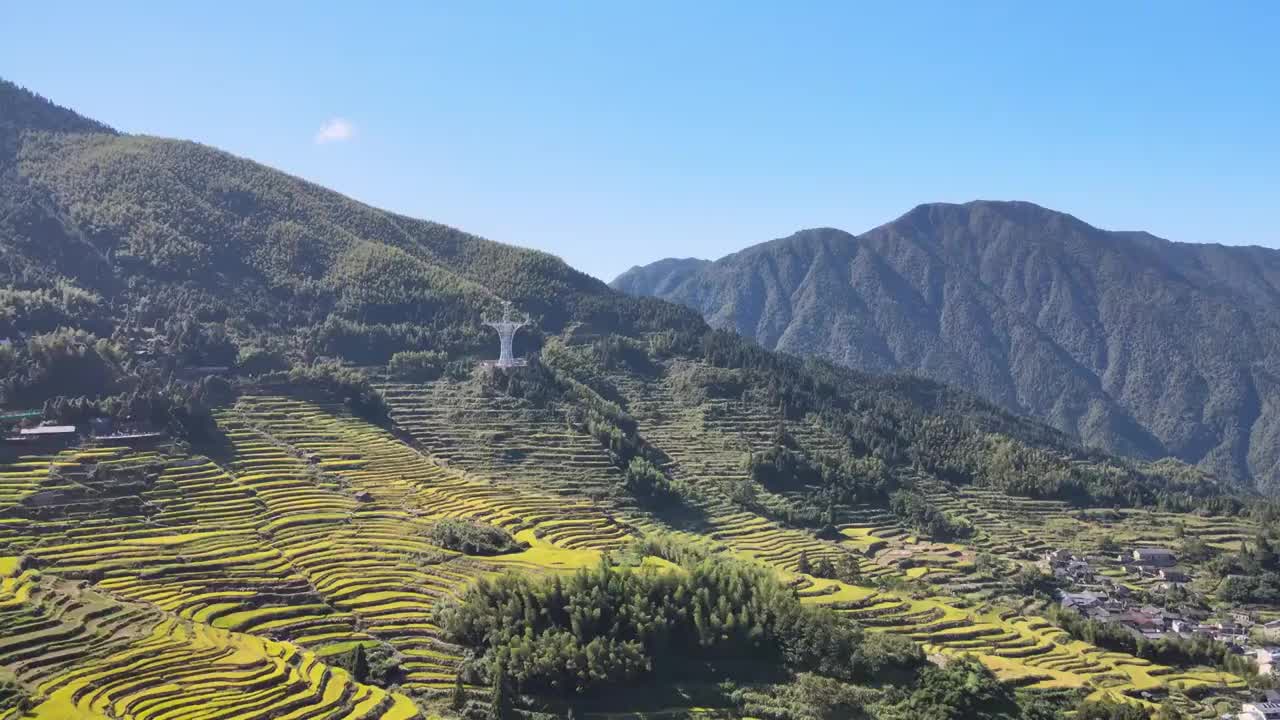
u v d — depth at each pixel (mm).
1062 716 134625
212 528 171250
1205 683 161500
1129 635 176500
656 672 135625
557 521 197000
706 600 143750
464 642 137125
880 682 136750
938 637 160500
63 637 123188
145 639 126000
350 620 141125
